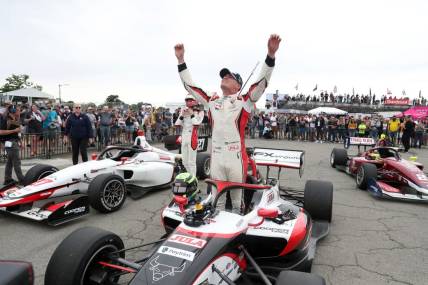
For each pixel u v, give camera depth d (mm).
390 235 5422
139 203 6859
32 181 6504
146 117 18484
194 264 2732
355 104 48781
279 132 26266
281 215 3996
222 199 3969
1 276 2213
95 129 15602
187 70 4227
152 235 5172
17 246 4707
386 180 8602
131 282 2617
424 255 4715
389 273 4176
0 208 5652
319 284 2598
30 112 13789
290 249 3676
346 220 6113
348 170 10289
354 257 4598
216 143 4039
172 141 9578
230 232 3121
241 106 3908
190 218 3240
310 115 24422
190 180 3863
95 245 2994
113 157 7430
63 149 14102
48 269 2895
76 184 6293
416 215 6508
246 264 3521
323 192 5215
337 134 21781
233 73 4000
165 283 2566
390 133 21047
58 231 5270
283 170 11078
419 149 19734
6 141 7586
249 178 4336
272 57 3631
